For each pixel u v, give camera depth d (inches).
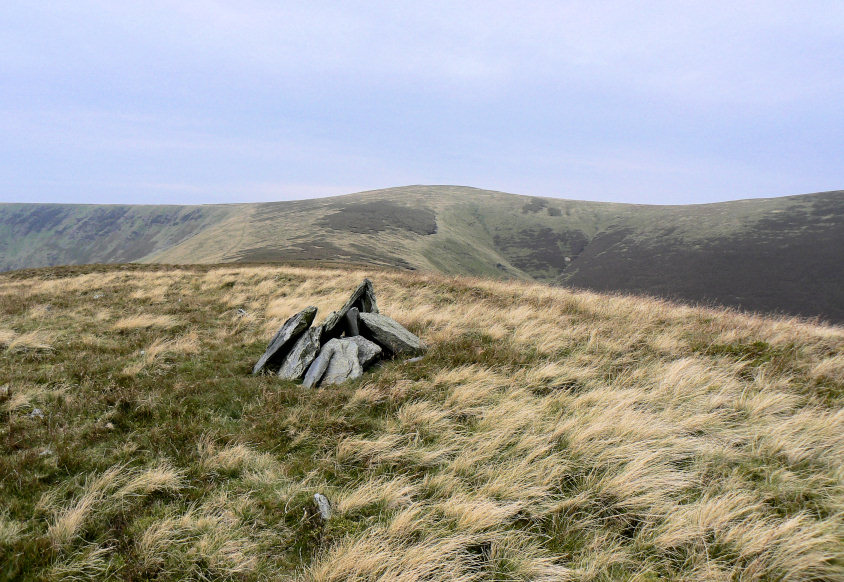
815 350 370.3
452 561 160.2
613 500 191.8
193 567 161.2
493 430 246.2
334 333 406.9
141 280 831.7
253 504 196.7
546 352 369.1
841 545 157.2
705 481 199.6
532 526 181.6
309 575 159.6
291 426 259.6
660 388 284.0
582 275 6245.1
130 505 191.3
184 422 264.7
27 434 239.3
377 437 249.9
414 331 455.5
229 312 597.0
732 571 152.0
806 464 206.5
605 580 154.3
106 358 374.6
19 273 1170.6
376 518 188.9
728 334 403.2
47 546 162.9
